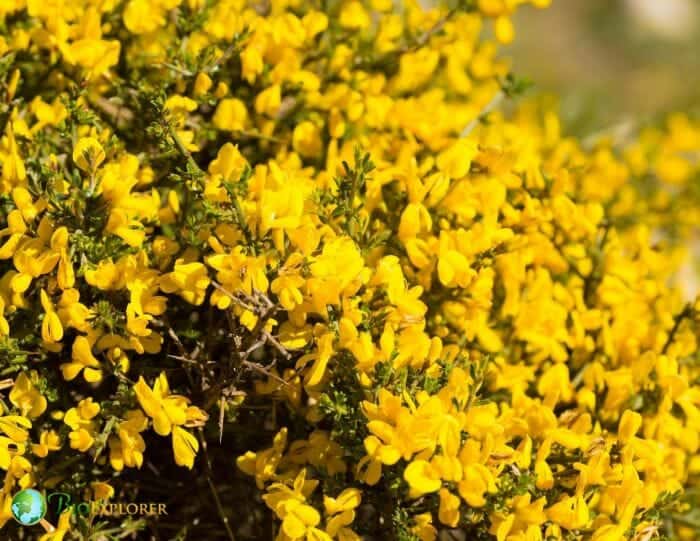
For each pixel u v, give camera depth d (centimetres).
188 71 67
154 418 62
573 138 88
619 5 249
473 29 77
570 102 97
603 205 79
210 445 66
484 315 67
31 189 64
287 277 62
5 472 65
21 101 66
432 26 72
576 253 70
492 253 65
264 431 65
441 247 64
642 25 247
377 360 62
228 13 68
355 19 71
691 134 87
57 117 67
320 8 71
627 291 70
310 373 62
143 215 64
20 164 64
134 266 63
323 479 64
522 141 75
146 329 63
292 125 70
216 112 68
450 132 72
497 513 62
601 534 63
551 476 63
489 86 80
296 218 63
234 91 69
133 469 66
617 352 69
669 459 67
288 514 62
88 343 63
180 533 65
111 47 66
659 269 75
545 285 69
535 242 68
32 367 65
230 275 62
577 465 63
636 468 64
